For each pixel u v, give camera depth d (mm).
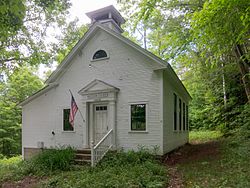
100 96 12828
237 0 5434
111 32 12781
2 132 26016
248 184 6332
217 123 20812
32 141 15172
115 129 12383
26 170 10305
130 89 12250
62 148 12953
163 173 8375
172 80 13289
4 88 27641
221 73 17172
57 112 14445
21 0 4844
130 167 9148
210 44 7766
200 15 6125
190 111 26656
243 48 11523
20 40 14109
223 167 8578
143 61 12023
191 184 7195
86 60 13734
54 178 8758
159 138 11328
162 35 15219
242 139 11828
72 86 14047
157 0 8891
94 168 9602
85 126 13227
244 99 17797
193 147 15180
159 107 11477
